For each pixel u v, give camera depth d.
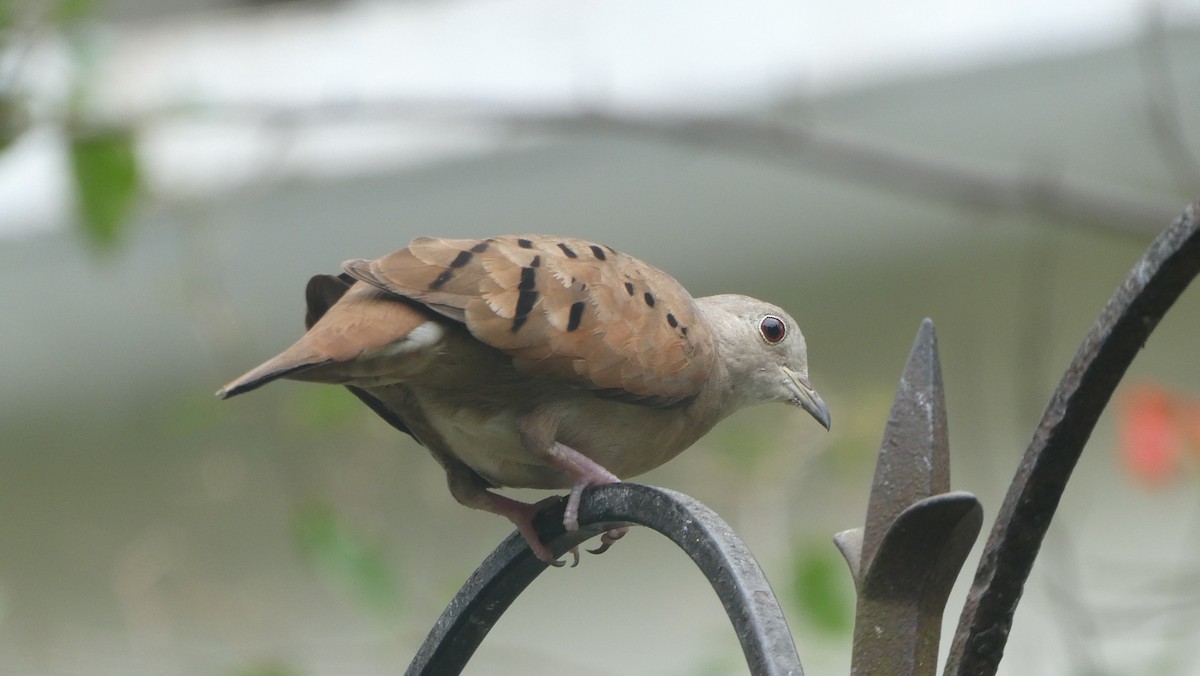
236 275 13.92
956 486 13.54
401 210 14.12
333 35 14.16
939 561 4.47
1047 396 13.45
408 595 9.84
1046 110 14.21
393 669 12.51
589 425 6.59
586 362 6.29
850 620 8.62
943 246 14.15
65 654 13.45
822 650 9.48
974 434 13.61
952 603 12.32
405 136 13.60
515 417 6.44
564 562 6.23
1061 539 10.66
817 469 12.16
